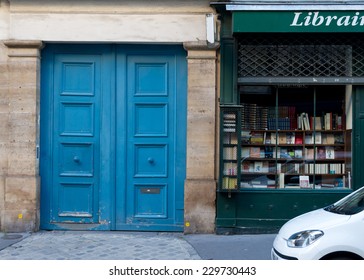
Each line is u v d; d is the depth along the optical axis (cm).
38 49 853
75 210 876
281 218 845
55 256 707
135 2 844
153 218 871
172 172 871
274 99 872
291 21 807
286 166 873
